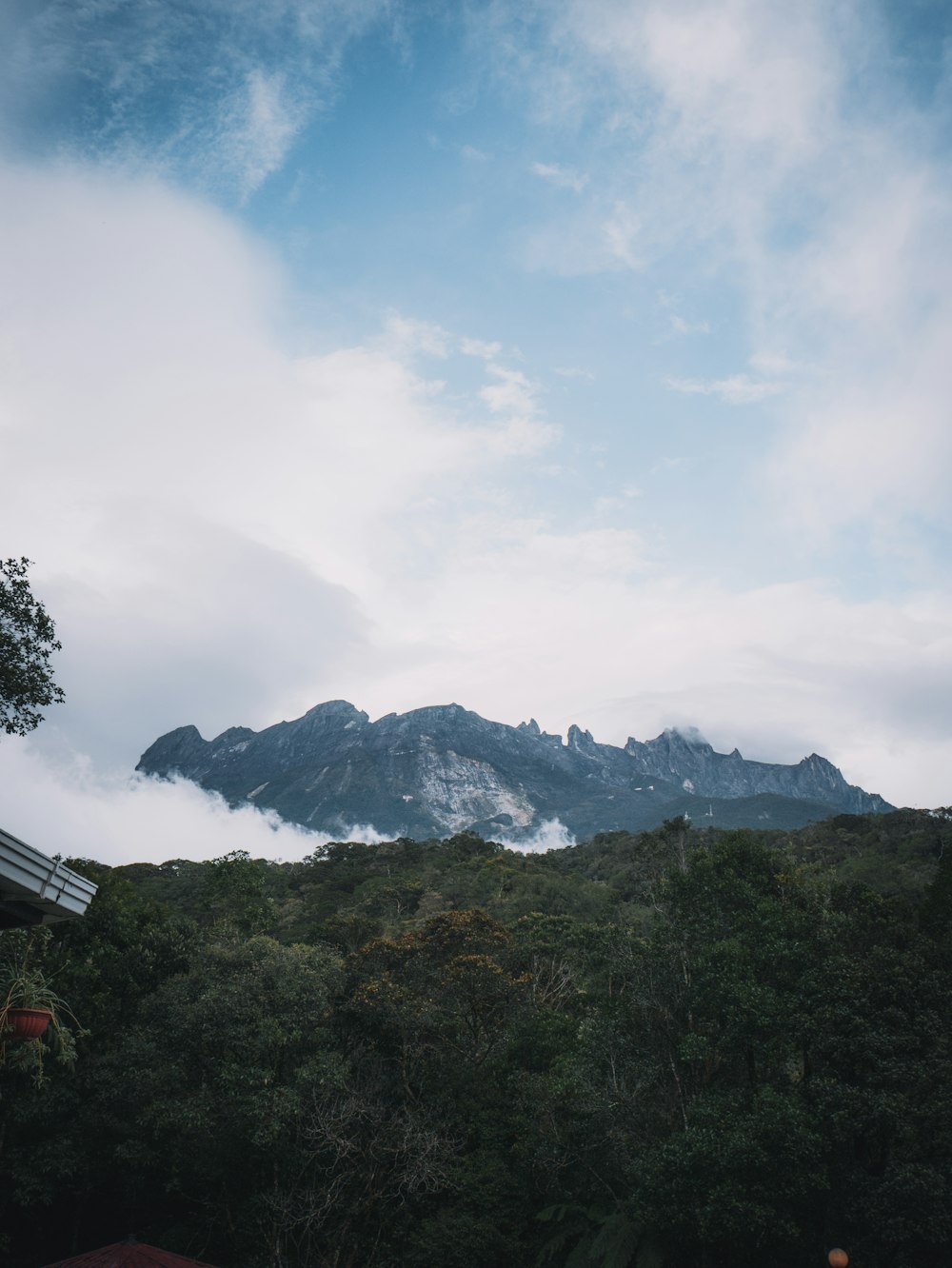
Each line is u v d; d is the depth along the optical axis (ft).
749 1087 80.69
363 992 99.55
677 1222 72.64
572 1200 88.99
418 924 249.14
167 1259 63.36
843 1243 70.33
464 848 531.91
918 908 105.60
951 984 76.07
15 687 70.13
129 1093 91.56
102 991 104.88
